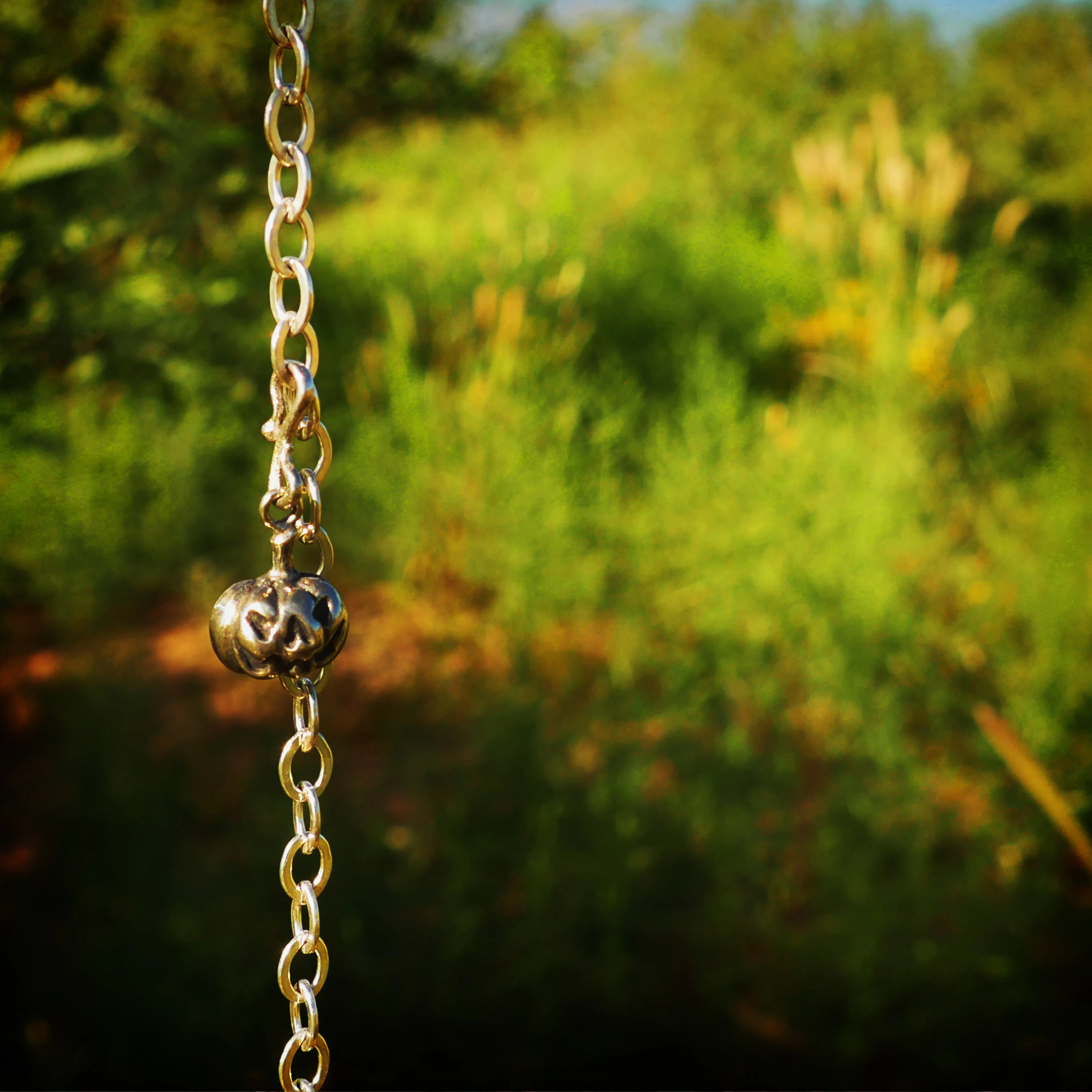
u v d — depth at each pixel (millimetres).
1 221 1938
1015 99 8047
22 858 2395
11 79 2146
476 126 4918
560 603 3436
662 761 2812
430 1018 1995
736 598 3287
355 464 3914
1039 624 2943
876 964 2076
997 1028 1963
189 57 2973
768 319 5148
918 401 4047
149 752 2803
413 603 3541
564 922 2201
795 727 2973
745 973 2131
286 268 517
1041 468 4078
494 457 3725
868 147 4984
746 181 7762
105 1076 1859
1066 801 2383
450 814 2562
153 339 2295
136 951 2076
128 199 2326
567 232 5543
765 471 3682
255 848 2477
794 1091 1909
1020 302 5664
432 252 5062
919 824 2443
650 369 4719
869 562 3242
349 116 3969
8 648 3273
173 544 3777
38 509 3580
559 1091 1916
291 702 3094
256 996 2053
